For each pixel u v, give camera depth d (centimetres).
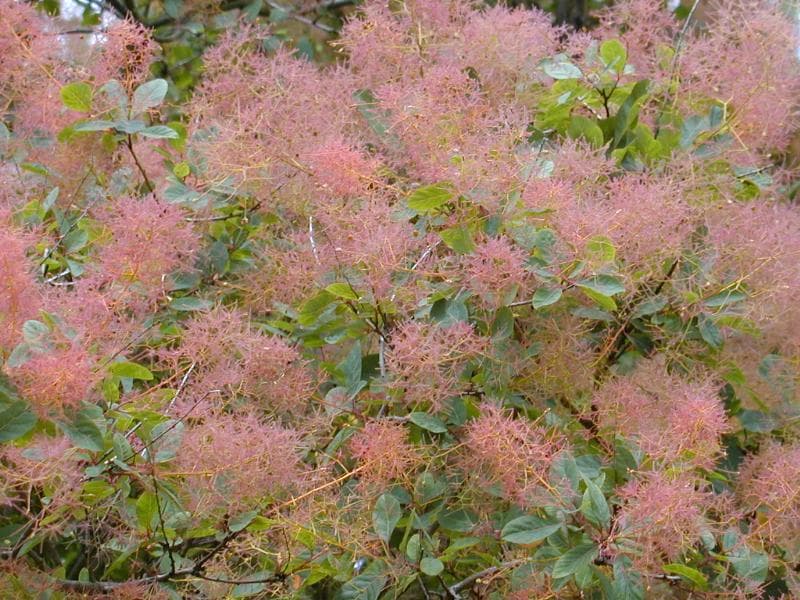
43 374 215
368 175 248
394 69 276
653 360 253
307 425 246
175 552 238
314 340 257
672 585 234
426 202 243
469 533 240
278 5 355
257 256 264
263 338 243
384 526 234
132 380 241
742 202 265
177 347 256
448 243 243
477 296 246
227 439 229
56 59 273
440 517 240
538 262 240
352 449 237
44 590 226
